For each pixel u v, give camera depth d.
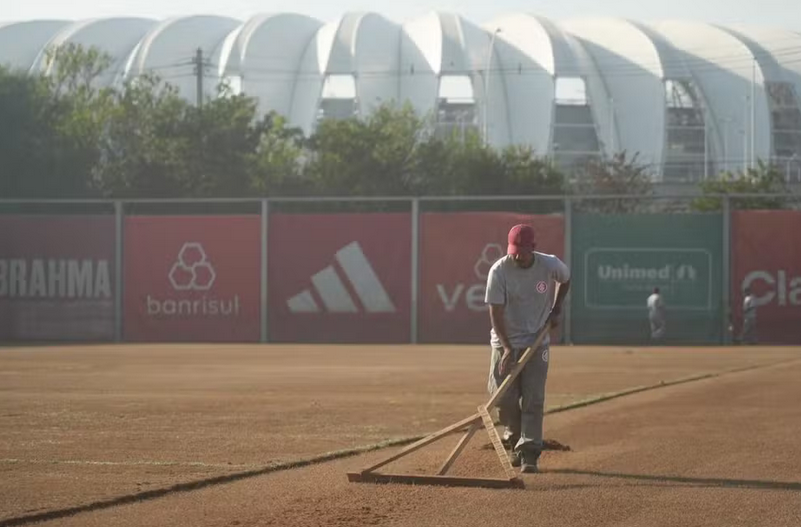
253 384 60.28
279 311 115.69
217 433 39.09
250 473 30.42
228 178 173.12
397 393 54.81
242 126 179.88
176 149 170.00
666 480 29.59
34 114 157.75
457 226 112.44
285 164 190.25
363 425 41.50
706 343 108.94
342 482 29.22
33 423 41.97
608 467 31.72
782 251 108.31
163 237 117.75
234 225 116.50
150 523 24.41
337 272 114.62
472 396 53.22
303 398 52.12
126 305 118.19
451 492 27.86
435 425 41.59
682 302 109.44
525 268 30.80
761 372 69.12
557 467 31.77
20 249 119.62
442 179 191.00
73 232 118.94
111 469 31.09
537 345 30.23
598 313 110.12
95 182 165.62
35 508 25.59
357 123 195.62
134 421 42.66
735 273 109.12
